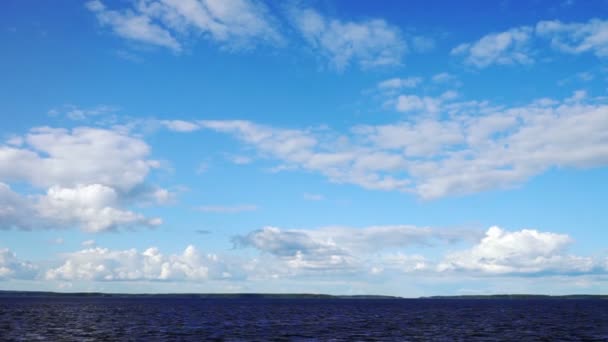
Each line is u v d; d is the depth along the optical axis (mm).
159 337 75438
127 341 69625
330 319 127750
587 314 155875
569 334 82750
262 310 195375
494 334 82688
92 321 111812
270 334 81812
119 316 134750
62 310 170750
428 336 79312
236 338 74875
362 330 90812
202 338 74438
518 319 126938
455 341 71812
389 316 145250
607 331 88750
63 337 74312
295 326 100812
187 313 158625
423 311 188750
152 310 182125
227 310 191250
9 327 89062
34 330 84688
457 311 187500
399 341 71750
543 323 110562
